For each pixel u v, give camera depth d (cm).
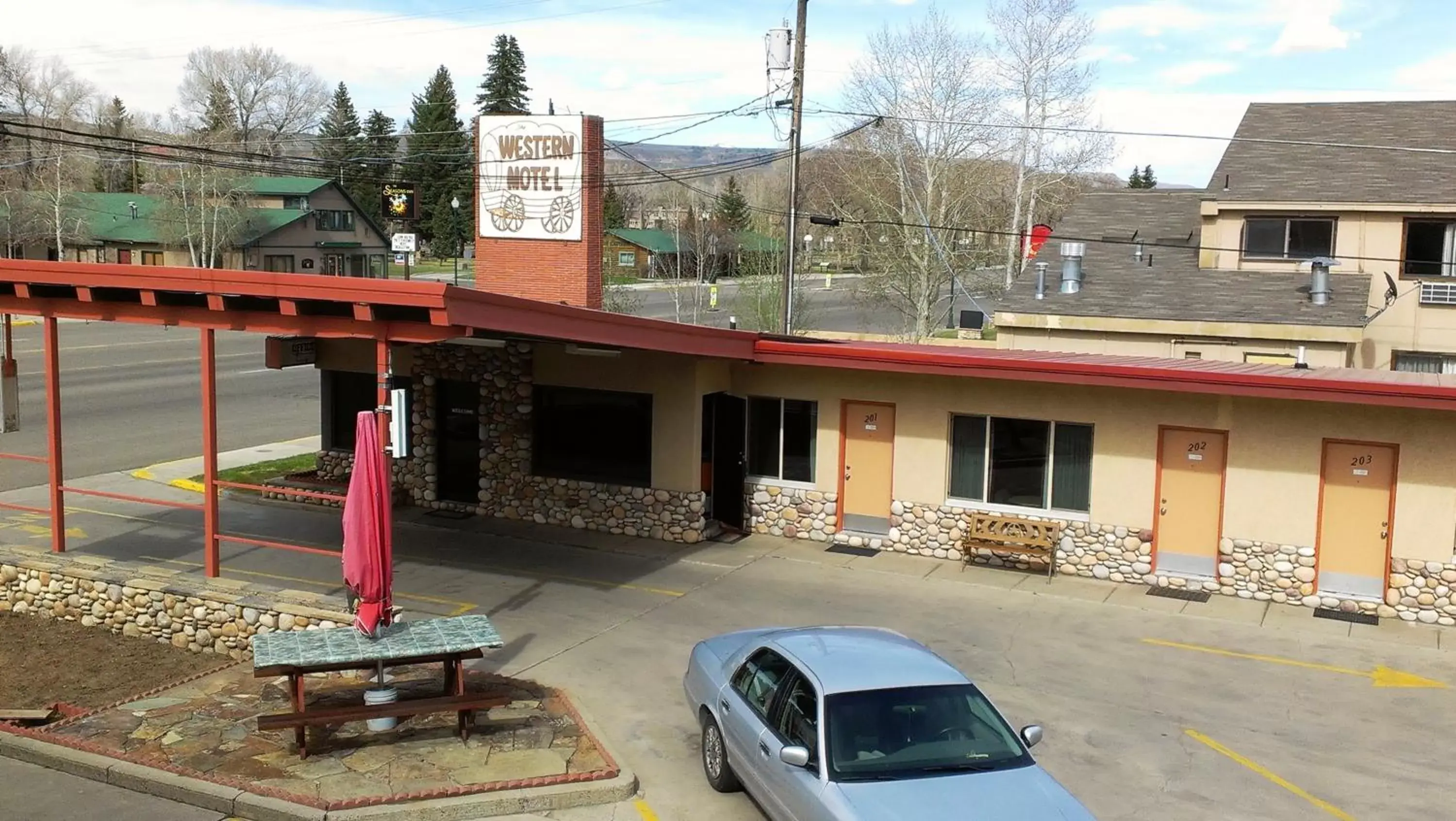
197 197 6912
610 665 1243
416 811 876
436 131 9462
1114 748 1060
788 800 801
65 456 2423
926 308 4862
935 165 4834
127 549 1667
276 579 1518
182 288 1219
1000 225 5641
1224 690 1219
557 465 1891
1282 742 1086
